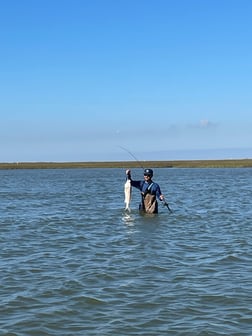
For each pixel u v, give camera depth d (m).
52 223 22.45
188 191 45.19
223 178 80.44
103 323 9.05
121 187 54.38
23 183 69.75
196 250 15.64
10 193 45.34
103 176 102.38
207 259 14.26
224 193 42.28
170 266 13.37
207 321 9.11
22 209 29.19
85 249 15.92
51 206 30.89
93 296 10.60
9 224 22.23
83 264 13.66
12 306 10.00
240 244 16.66
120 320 9.20
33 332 8.65
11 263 13.88
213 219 23.45
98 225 21.50
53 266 13.46
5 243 17.20
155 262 13.84
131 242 17.12
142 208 25.45
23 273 12.67
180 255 14.85
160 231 19.61
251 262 13.87
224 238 17.95
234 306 9.91
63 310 9.75
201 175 98.81
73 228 20.77
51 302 10.25
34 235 19.00
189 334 8.52
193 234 18.88
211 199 35.41
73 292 10.92
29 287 11.34
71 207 29.94
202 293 10.77
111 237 18.23
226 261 13.98
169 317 9.34
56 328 8.84
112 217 24.11
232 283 11.57
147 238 17.92
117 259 14.27
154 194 25.11
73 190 49.47
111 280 11.90
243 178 80.00
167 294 10.73
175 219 23.20
